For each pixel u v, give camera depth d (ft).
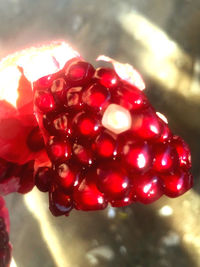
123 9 1.07
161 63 0.95
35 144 0.42
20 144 0.42
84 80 0.36
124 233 0.76
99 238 0.75
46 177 0.38
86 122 0.34
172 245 0.74
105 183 0.33
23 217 0.76
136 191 0.35
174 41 0.96
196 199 0.78
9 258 0.40
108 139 0.33
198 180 0.80
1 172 0.43
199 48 0.93
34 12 1.17
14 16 1.17
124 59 0.99
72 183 0.35
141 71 0.96
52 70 0.39
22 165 0.43
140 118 0.34
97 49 1.02
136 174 0.34
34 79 0.39
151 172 0.35
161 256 0.73
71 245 0.74
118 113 0.33
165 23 1.00
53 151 0.35
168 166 0.34
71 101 0.35
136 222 0.77
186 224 0.76
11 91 0.42
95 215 0.77
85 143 0.35
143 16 1.03
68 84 0.36
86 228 0.76
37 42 1.10
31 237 0.74
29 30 1.13
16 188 0.44
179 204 0.78
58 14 1.14
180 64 0.93
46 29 1.12
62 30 1.10
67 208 0.37
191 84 0.90
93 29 1.07
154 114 0.35
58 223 0.76
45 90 0.38
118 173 0.33
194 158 0.82
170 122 0.87
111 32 1.04
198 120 0.86
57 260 0.72
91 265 0.72
